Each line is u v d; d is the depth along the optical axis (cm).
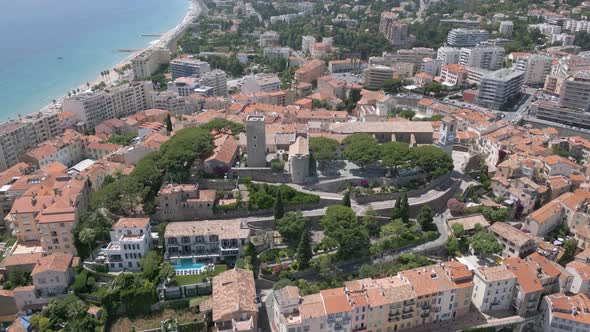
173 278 17388
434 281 16650
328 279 17925
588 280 17562
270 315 16888
